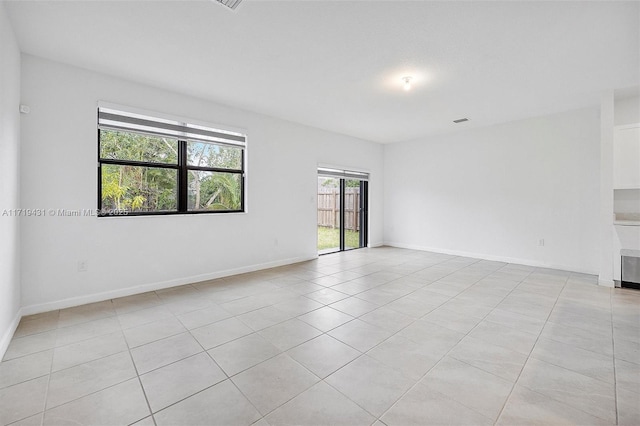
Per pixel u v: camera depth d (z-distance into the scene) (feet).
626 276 12.56
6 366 6.72
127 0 6.98
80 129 10.50
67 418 5.14
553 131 16.06
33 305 9.66
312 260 18.57
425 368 6.68
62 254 10.20
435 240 21.34
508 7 7.22
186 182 13.44
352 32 8.30
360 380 6.23
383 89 12.48
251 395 5.76
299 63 10.18
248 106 14.69
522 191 17.21
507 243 17.88
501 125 17.95
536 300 11.15
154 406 5.45
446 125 18.37
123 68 10.53
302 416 5.19
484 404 5.49
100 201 11.32
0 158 7.00
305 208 18.42
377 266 16.88
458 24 7.92
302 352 7.38
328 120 17.28
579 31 8.21
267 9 7.30
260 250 16.08
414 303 10.84
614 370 6.57
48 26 8.02
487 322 9.16
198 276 13.61
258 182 15.92
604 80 11.56
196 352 7.38
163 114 12.39
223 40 8.74
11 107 8.04
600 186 13.71
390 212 24.11
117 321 9.20
